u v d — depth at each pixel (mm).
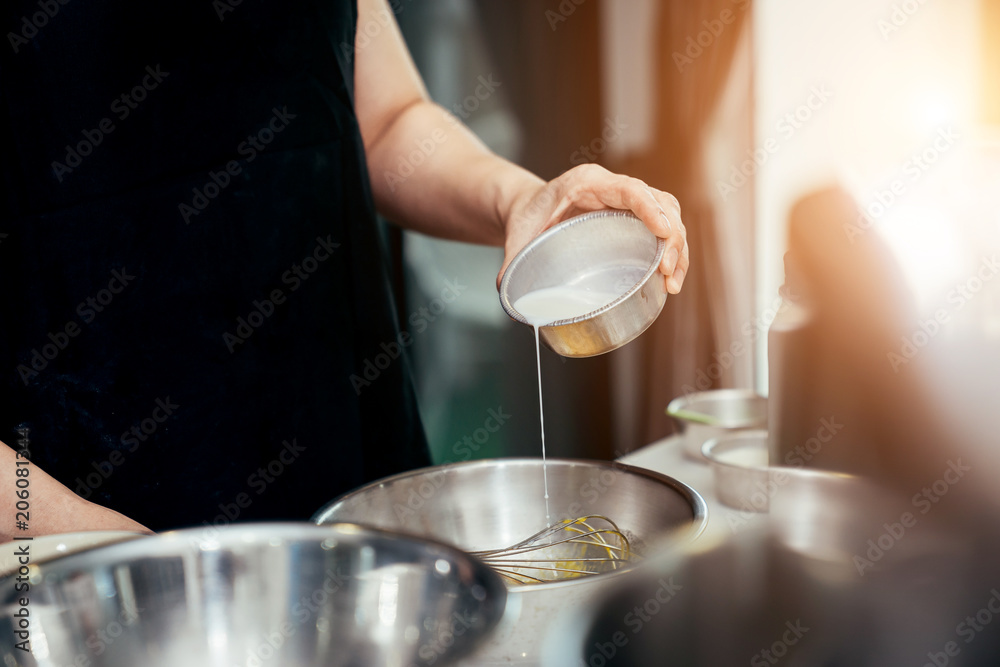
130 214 875
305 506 1021
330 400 1044
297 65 963
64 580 448
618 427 2406
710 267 2324
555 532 683
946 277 556
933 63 2217
